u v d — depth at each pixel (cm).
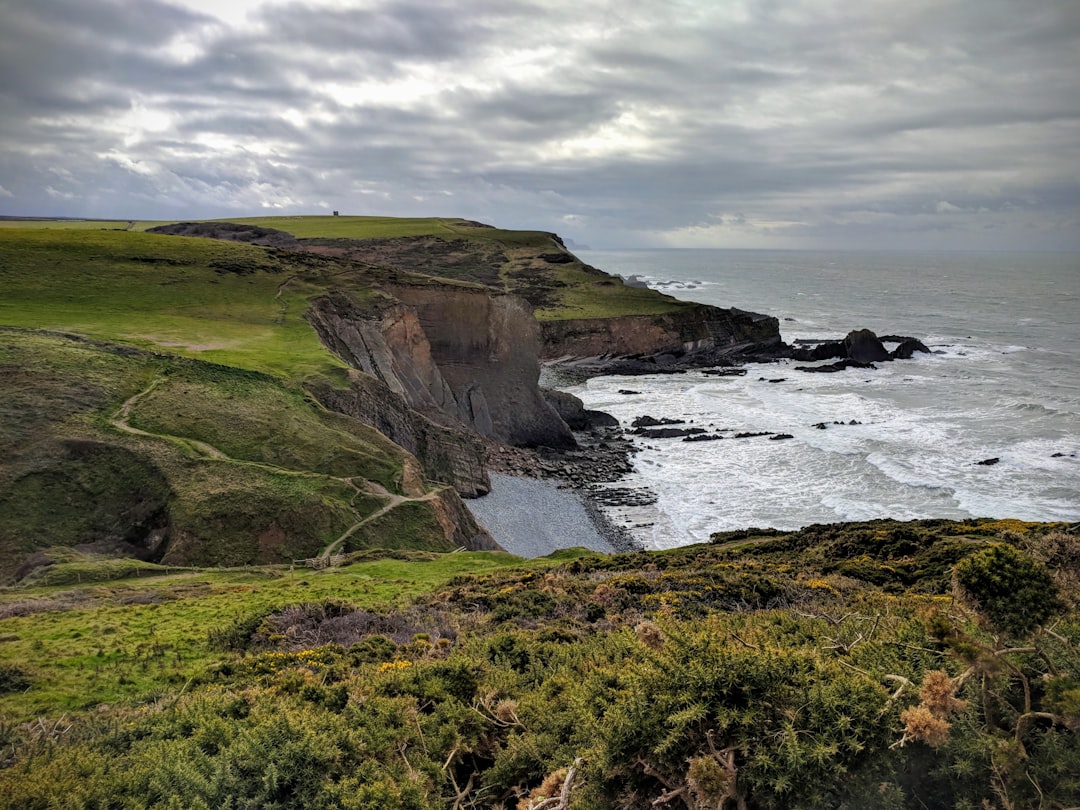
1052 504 4991
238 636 1978
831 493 5481
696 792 636
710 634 836
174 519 3597
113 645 1905
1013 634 674
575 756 823
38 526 3569
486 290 7788
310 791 828
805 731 660
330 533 3775
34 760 857
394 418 5534
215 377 4931
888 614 1059
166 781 806
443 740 988
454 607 2245
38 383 4366
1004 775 605
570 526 5172
